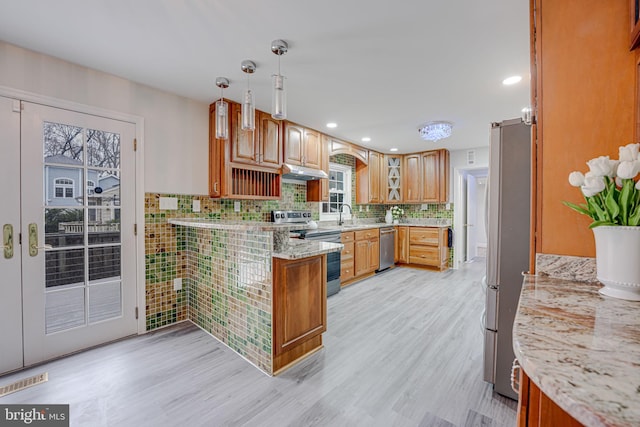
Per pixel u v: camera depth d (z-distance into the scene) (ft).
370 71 7.41
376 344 7.71
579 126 3.56
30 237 6.54
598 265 3.05
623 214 2.83
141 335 8.16
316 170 12.66
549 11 3.76
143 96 8.27
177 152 9.01
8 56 6.25
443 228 16.44
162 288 8.70
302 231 11.81
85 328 7.30
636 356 1.75
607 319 2.34
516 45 6.25
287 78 7.80
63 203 6.99
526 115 4.44
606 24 3.42
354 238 13.97
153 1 4.90
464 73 7.52
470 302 11.07
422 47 6.34
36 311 6.61
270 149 10.72
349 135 13.75
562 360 1.72
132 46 6.32
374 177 17.08
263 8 5.09
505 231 5.58
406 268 17.40
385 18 5.38
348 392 5.71
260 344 6.52
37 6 4.99
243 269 7.02
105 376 6.18
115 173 7.80
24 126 6.45
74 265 7.15
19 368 6.38
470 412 5.15
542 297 2.91
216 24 5.55
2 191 6.21
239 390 5.75
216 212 10.08
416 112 10.46
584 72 3.54
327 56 6.72
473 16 5.30
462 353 7.23
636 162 2.71
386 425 4.85
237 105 9.59
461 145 15.87
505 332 5.58
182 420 4.95
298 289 6.78
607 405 1.34
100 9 5.09
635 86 3.25
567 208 3.63
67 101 7.00
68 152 7.06
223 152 9.34
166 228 8.77
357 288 13.03
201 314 8.65
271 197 10.80
